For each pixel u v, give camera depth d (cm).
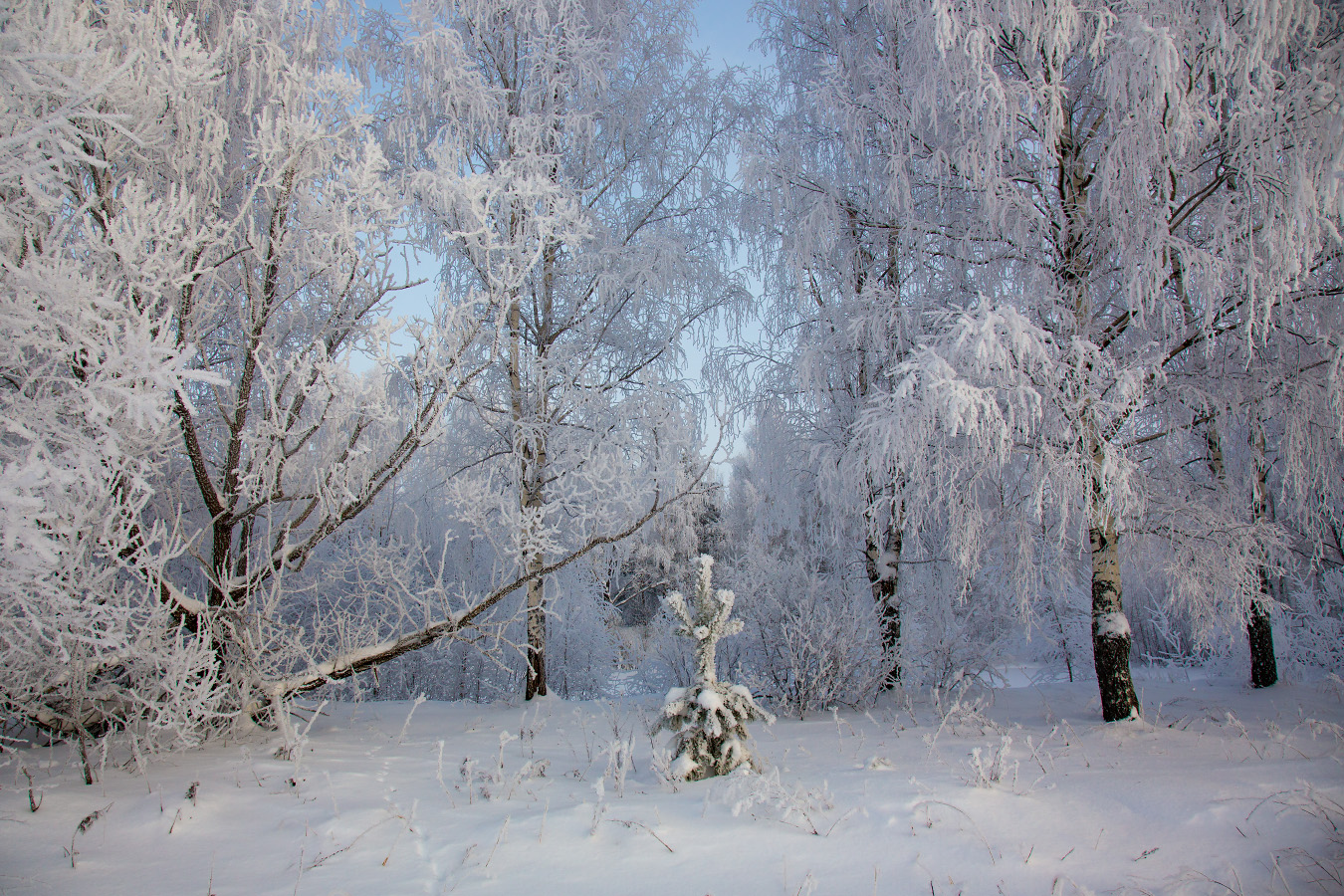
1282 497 704
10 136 253
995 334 510
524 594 1076
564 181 838
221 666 492
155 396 277
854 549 930
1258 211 523
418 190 757
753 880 245
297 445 509
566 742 542
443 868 254
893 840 280
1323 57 528
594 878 246
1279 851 257
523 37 855
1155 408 660
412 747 506
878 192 770
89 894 221
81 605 339
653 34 902
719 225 927
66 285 280
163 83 441
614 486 773
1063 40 548
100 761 383
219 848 266
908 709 707
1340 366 534
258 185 473
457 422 901
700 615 430
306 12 586
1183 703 752
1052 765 419
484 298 557
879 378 809
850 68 811
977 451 609
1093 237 623
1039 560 697
